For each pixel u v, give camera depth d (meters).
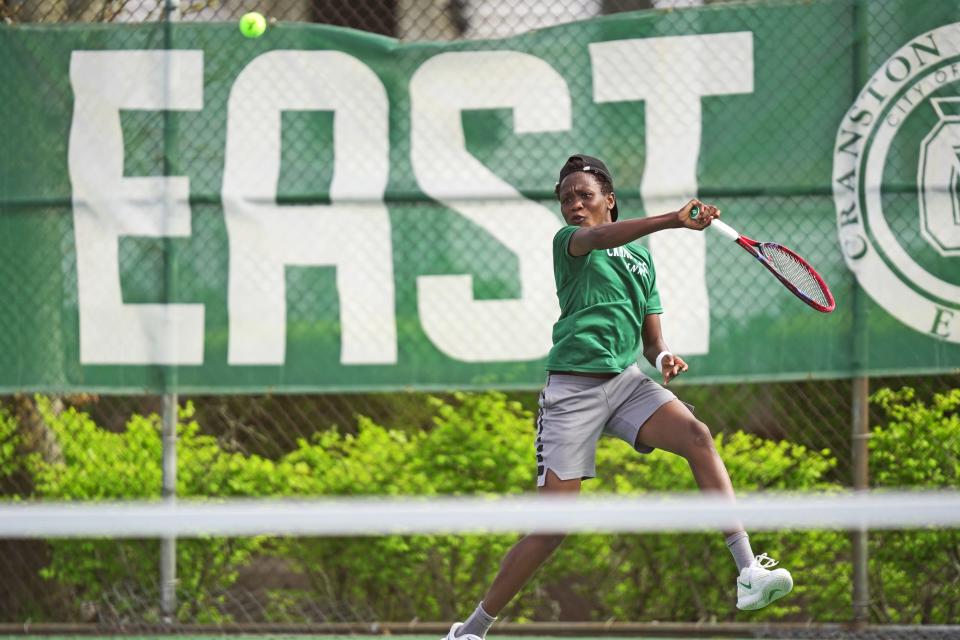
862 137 16.88
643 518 9.55
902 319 16.80
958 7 16.78
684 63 17.14
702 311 17.03
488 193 17.39
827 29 16.92
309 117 17.58
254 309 17.56
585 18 17.31
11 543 18.61
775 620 17.56
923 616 17.20
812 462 17.52
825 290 13.01
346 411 19.98
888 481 17.41
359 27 19.45
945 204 16.83
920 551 17.12
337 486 17.89
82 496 18.12
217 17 21.38
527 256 17.36
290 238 17.56
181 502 17.77
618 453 17.83
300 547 17.98
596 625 17.22
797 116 16.98
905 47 16.84
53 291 17.75
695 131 17.12
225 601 18.08
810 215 16.95
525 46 17.39
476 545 17.64
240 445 18.94
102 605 18.00
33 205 17.78
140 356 17.64
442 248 17.44
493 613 12.54
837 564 17.33
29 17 19.19
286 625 17.41
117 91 17.73
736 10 17.08
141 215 17.67
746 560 11.77
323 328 17.53
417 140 17.50
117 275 17.69
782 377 16.92
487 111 17.44
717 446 17.64
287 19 21.50
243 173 17.61
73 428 18.52
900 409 17.59
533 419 18.73
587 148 17.31
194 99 17.67
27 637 17.39
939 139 16.84
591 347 12.37
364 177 17.52
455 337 17.42
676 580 17.69
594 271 12.51
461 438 18.02
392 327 17.50
